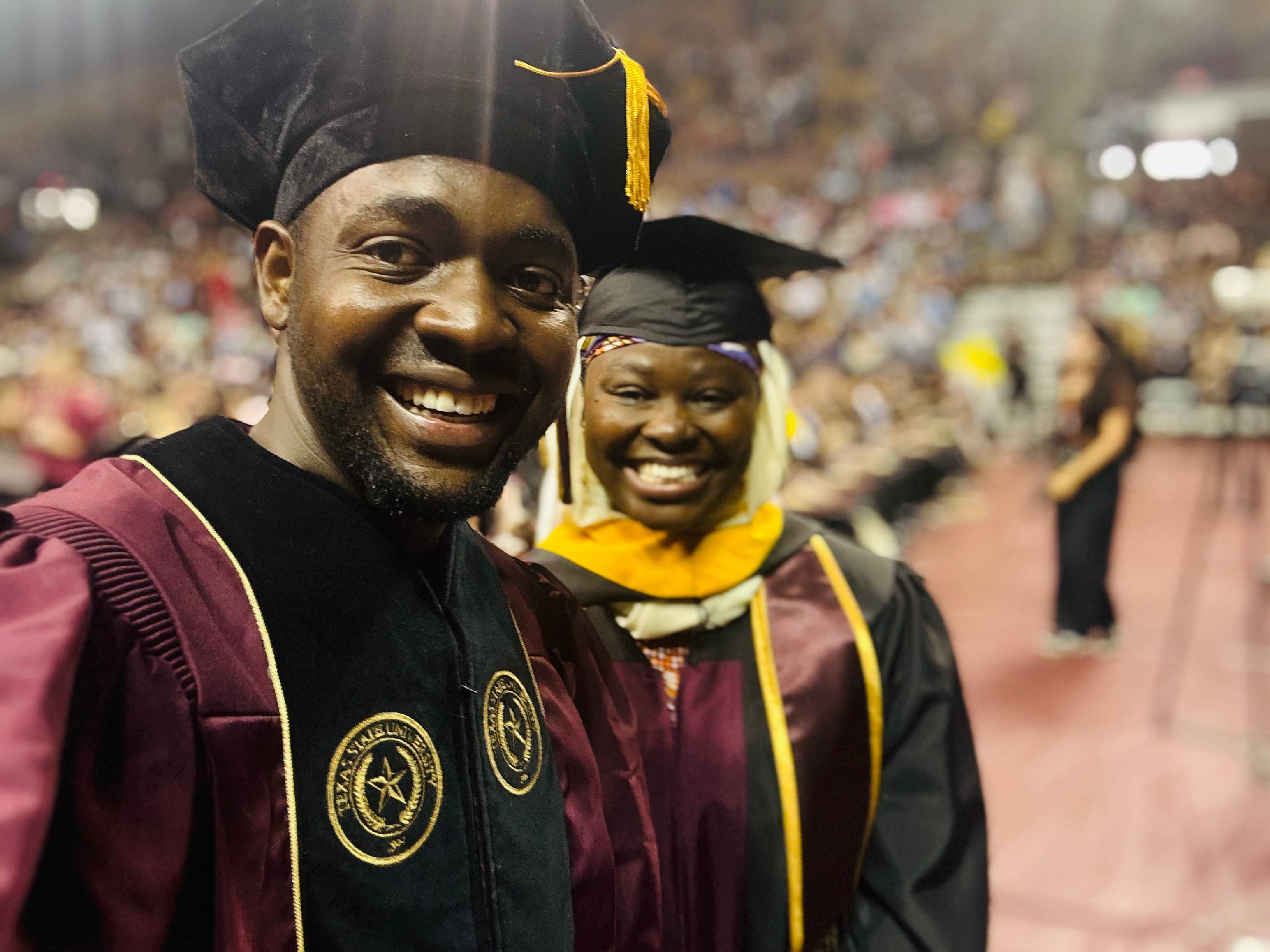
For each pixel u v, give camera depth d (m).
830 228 20.11
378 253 0.86
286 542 0.88
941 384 13.31
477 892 0.92
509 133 0.88
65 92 32.62
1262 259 16.81
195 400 6.93
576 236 1.01
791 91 25.39
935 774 1.60
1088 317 6.26
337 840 0.84
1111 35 25.67
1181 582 7.96
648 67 27.91
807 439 7.32
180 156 29.44
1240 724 4.98
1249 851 3.72
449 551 1.02
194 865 0.79
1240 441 11.61
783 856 1.50
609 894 1.08
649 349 1.52
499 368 0.88
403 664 0.91
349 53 0.85
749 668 1.58
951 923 1.51
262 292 0.94
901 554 8.21
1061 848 3.78
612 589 1.57
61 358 6.96
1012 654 6.28
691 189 22.89
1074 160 21.97
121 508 0.82
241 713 0.80
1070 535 6.24
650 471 1.56
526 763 1.02
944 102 24.05
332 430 0.89
